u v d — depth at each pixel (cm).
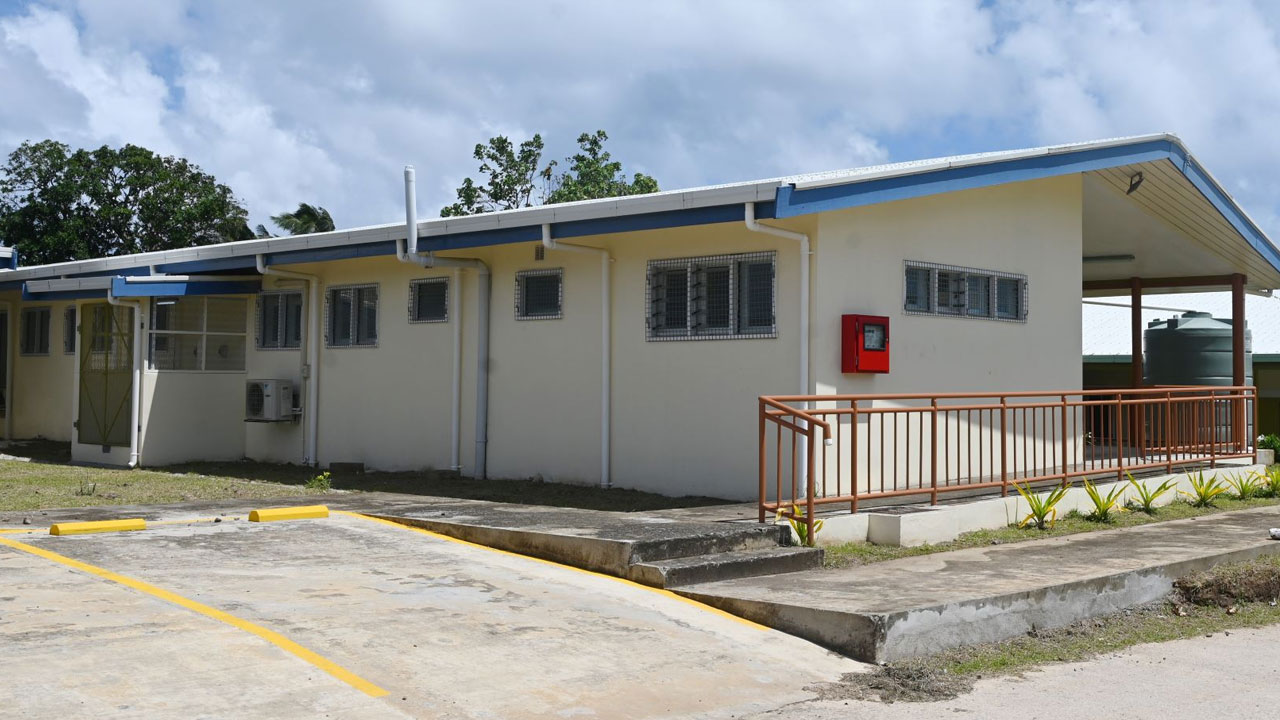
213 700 532
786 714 590
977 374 1317
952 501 1116
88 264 1822
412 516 1036
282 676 570
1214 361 1900
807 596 770
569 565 884
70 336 2066
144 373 1662
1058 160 1287
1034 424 1158
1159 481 1334
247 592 735
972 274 1318
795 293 1141
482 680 592
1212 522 1198
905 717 592
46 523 999
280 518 1034
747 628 738
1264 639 798
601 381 1312
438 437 1497
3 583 731
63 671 556
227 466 1666
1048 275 1429
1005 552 977
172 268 1706
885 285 1201
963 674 683
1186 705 628
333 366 1644
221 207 4316
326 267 1631
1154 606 882
